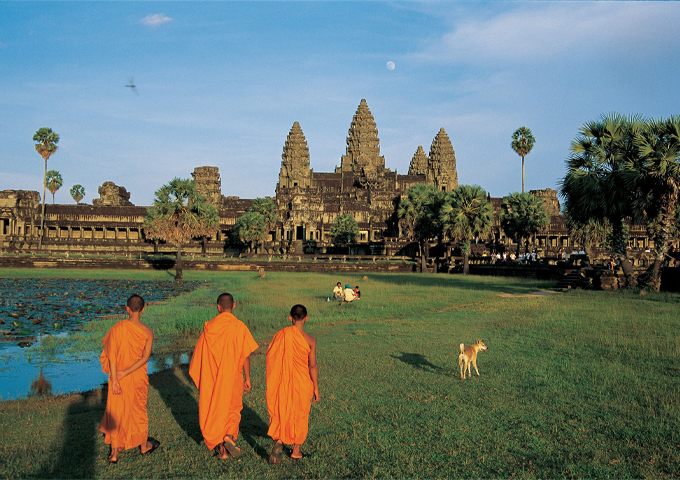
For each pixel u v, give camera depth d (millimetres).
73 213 135125
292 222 126375
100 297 39406
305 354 7922
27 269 73562
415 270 76625
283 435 7730
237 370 7910
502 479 7262
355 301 31891
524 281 51156
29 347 19875
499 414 10055
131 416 7875
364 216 152250
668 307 26828
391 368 13820
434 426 9359
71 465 7719
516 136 97000
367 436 8836
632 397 11039
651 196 35219
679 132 33438
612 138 36031
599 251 67750
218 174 147375
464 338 18609
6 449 8367
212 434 7695
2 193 129500
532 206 85312
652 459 7938
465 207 67188
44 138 109250
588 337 18234
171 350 18344
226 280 58094
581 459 7945
